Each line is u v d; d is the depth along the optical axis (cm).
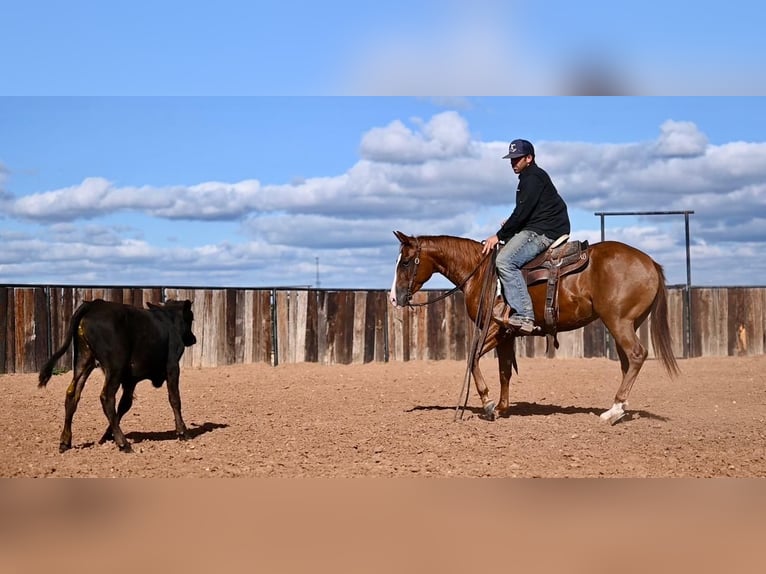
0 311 1678
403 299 1134
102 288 1784
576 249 1059
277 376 1758
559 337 2152
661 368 1906
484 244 1105
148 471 815
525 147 1059
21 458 880
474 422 1099
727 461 854
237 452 914
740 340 2211
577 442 957
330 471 813
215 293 1908
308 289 1995
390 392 1505
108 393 914
